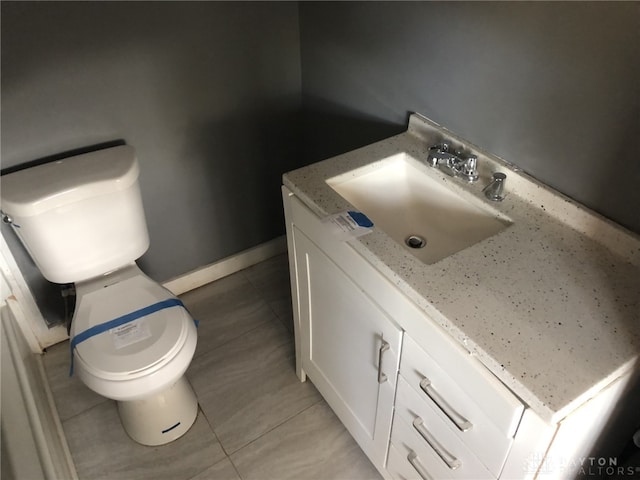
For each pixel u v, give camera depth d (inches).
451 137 57.6
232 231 90.9
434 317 40.8
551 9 42.6
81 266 66.6
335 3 67.5
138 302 65.5
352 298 51.5
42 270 66.0
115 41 63.8
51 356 80.4
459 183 54.1
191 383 76.7
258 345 82.2
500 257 45.2
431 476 51.2
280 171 90.2
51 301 77.4
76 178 62.1
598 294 41.6
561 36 42.8
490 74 50.6
